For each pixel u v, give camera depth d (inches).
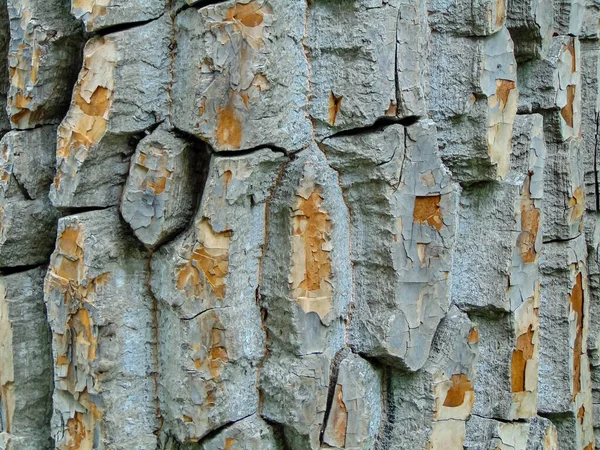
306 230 17.3
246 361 17.5
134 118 17.2
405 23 17.6
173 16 17.3
